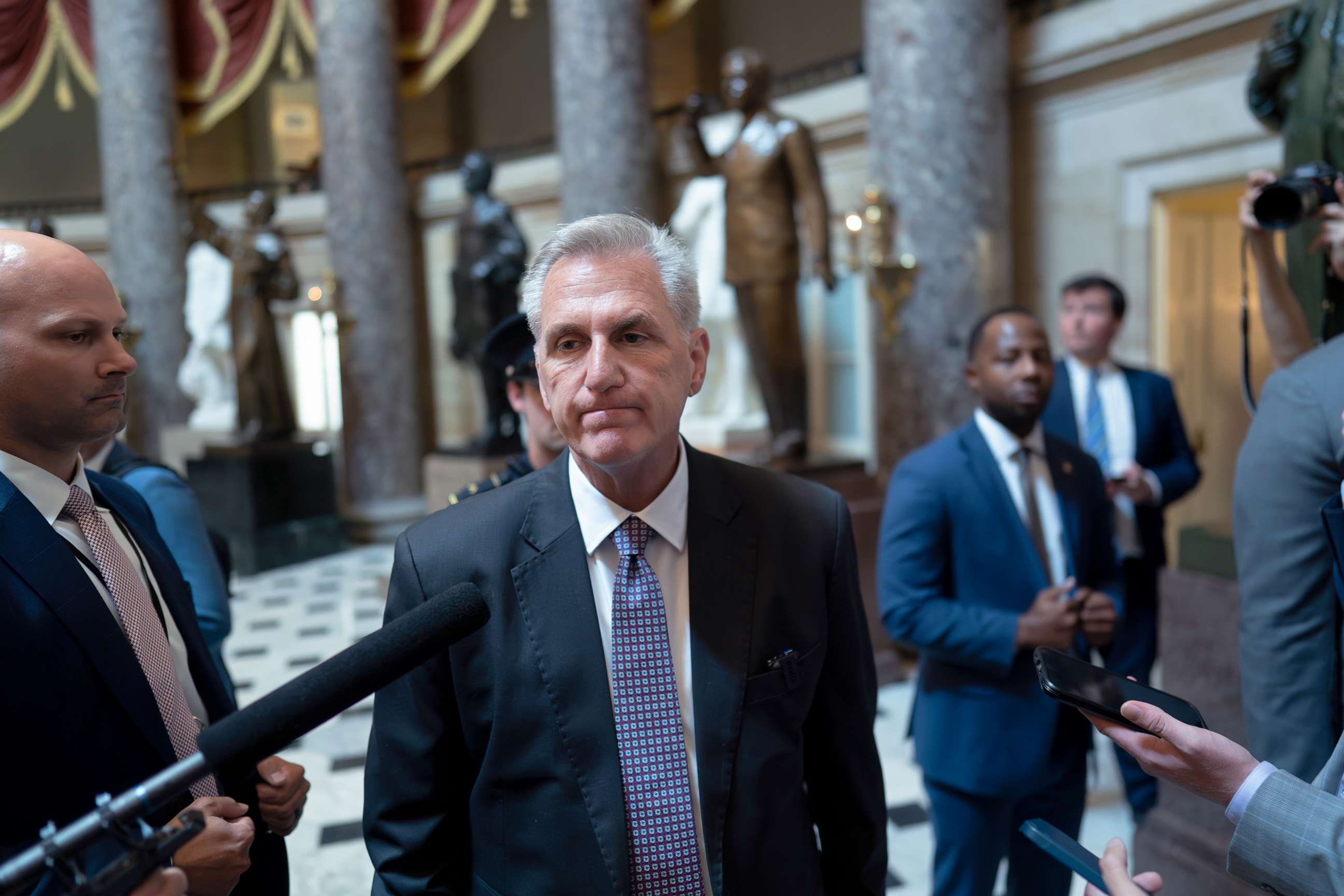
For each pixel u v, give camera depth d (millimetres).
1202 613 2797
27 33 13984
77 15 13758
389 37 10859
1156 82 6156
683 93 11297
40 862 917
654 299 1354
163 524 2434
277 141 14320
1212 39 5781
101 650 1391
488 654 1417
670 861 1349
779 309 5641
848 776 1562
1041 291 7121
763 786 1383
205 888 1298
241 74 13188
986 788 2438
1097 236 6668
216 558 2643
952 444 2705
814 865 1461
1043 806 2490
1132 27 6141
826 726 1569
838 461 5758
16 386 1362
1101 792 3910
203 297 11695
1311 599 1599
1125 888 1104
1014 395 2574
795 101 9367
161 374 12164
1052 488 2668
